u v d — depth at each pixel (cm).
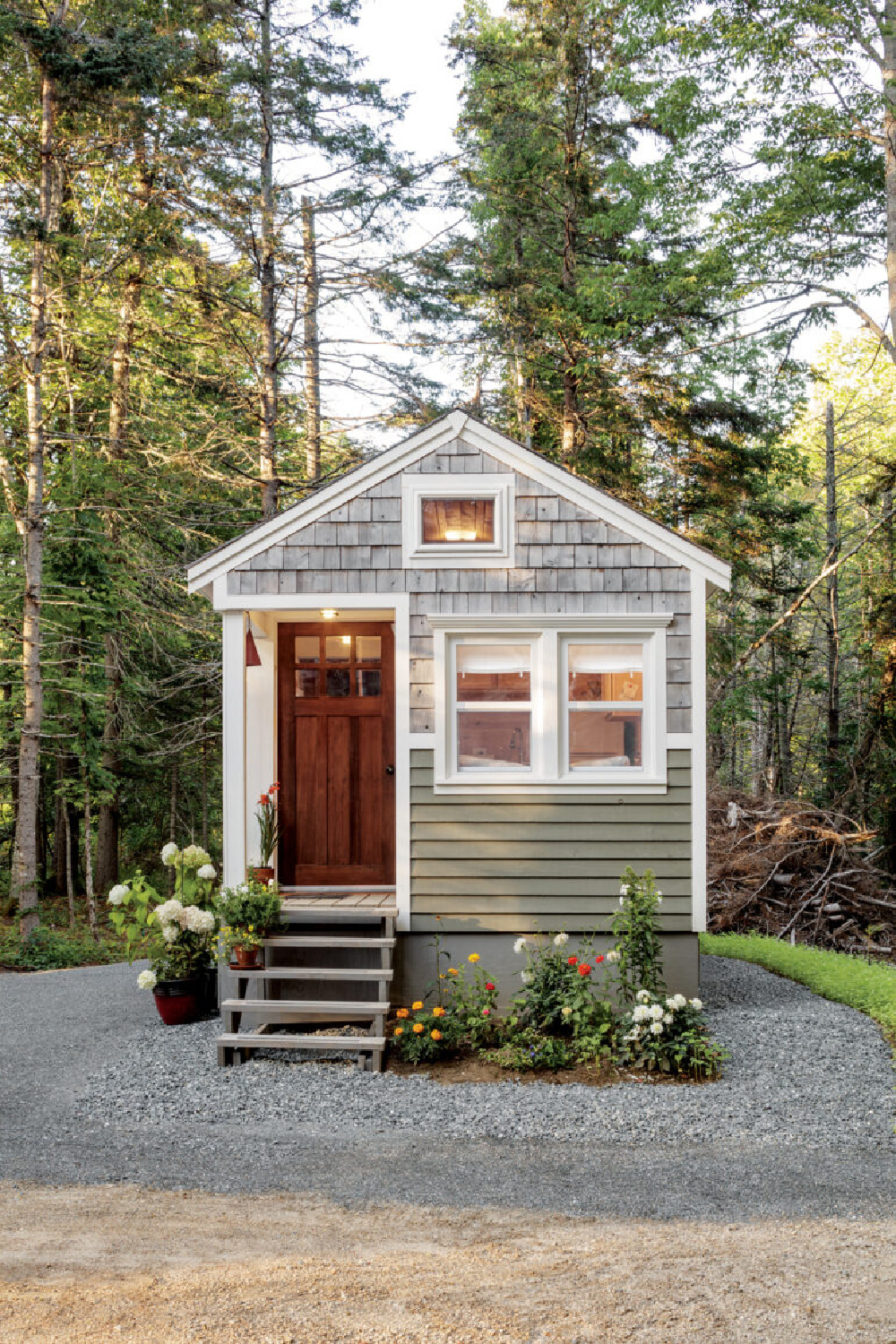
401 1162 616
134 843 2531
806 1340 400
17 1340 393
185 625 1758
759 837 1639
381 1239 499
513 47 1914
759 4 1562
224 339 1725
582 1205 548
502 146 1872
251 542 938
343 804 1008
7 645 1733
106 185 1711
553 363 2033
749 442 2259
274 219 1628
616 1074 786
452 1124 684
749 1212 539
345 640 1015
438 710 930
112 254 1653
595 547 939
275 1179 586
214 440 1723
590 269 1966
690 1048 791
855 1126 681
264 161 1645
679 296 1798
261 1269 463
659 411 1947
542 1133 668
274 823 966
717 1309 425
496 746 938
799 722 3055
